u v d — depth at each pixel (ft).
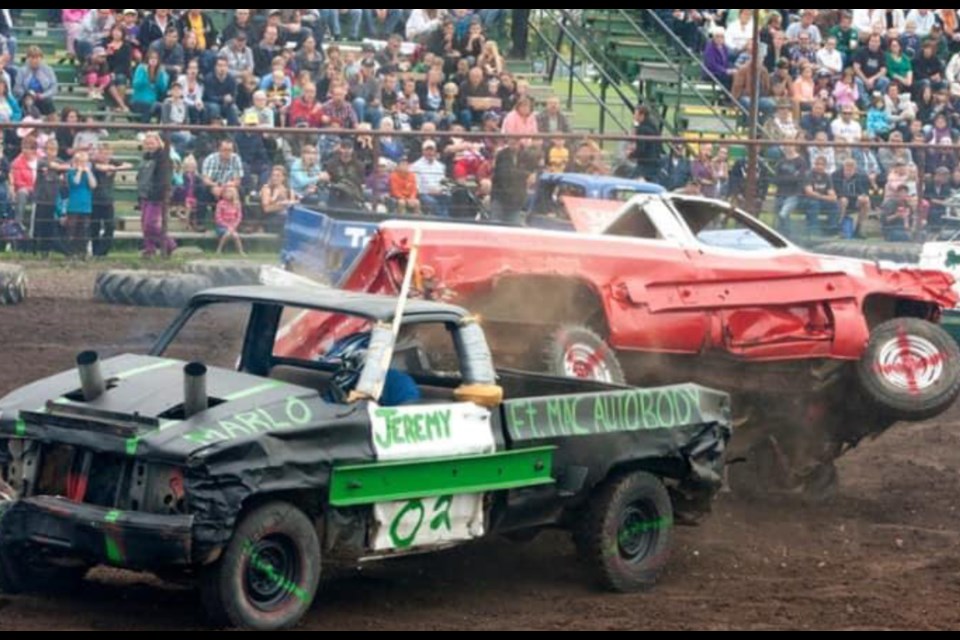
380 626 38.04
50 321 77.51
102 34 103.60
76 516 35.68
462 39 110.01
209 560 35.19
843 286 58.54
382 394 40.14
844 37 123.54
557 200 83.46
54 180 89.30
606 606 41.34
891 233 104.83
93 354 37.42
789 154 103.60
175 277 82.07
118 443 35.81
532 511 41.47
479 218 94.12
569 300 54.70
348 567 43.88
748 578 45.60
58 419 36.78
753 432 58.49
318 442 36.81
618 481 42.83
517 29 123.34
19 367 68.28
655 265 55.62
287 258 65.62
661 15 123.95
